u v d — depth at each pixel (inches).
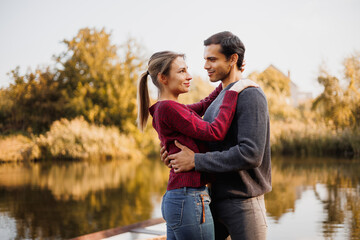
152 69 66.2
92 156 504.4
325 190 238.2
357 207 187.9
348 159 434.0
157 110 63.4
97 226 173.6
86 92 607.2
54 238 153.5
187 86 65.8
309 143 493.4
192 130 59.8
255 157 58.7
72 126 512.7
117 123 598.9
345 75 522.6
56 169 401.7
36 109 611.2
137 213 199.6
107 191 264.4
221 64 66.5
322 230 146.9
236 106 62.3
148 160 523.5
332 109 522.0
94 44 647.8
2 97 612.4
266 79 649.0
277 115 580.7
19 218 188.7
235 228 63.3
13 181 310.7
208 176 63.0
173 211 61.1
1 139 499.2
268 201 206.8
